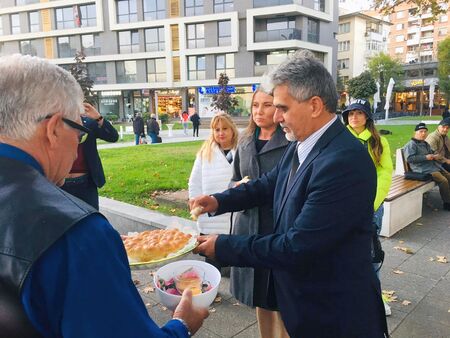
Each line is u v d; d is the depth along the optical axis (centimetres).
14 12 3797
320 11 3253
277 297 171
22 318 82
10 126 93
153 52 3453
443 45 4106
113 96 3741
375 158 311
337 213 140
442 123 657
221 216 337
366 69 4884
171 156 1090
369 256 155
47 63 100
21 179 90
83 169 331
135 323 87
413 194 528
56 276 81
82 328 81
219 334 284
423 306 320
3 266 81
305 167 153
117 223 477
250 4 3136
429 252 430
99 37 3622
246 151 253
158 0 3378
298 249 141
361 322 151
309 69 148
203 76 3397
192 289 148
